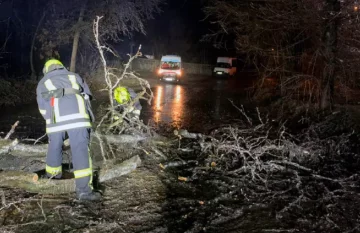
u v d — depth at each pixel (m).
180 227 4.12
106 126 8.20
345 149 7.72
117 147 6.75
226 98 16.62
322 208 4.84
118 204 4.51
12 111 11.45
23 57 18.31
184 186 5.32
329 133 9.04
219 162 6.52
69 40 17.62
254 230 4.18
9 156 5.75
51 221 3.98
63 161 5.82
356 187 5.67
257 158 6.30
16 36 18.14
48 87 4.30
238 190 5.30
